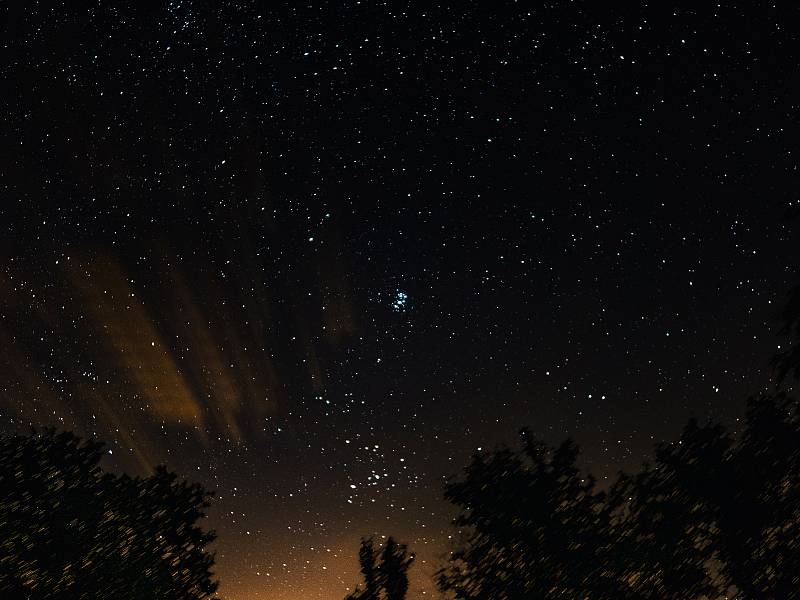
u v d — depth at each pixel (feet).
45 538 19.12
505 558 18.69
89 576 19.13
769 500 17.71
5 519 19.02
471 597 18.58
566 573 18.26
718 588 17.53
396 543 19.74
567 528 18.53
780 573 17.16
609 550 18.21
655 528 18.12
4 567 18.52
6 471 19.52
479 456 19.48
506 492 19.02
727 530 17.71
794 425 18.04
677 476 18.34
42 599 18.58
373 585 19.27
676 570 17.79
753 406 18.44
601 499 18.72
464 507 19.26
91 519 19.70
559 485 18.93
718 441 18.35
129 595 19.31
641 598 17.88
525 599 18.30
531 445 19.39
